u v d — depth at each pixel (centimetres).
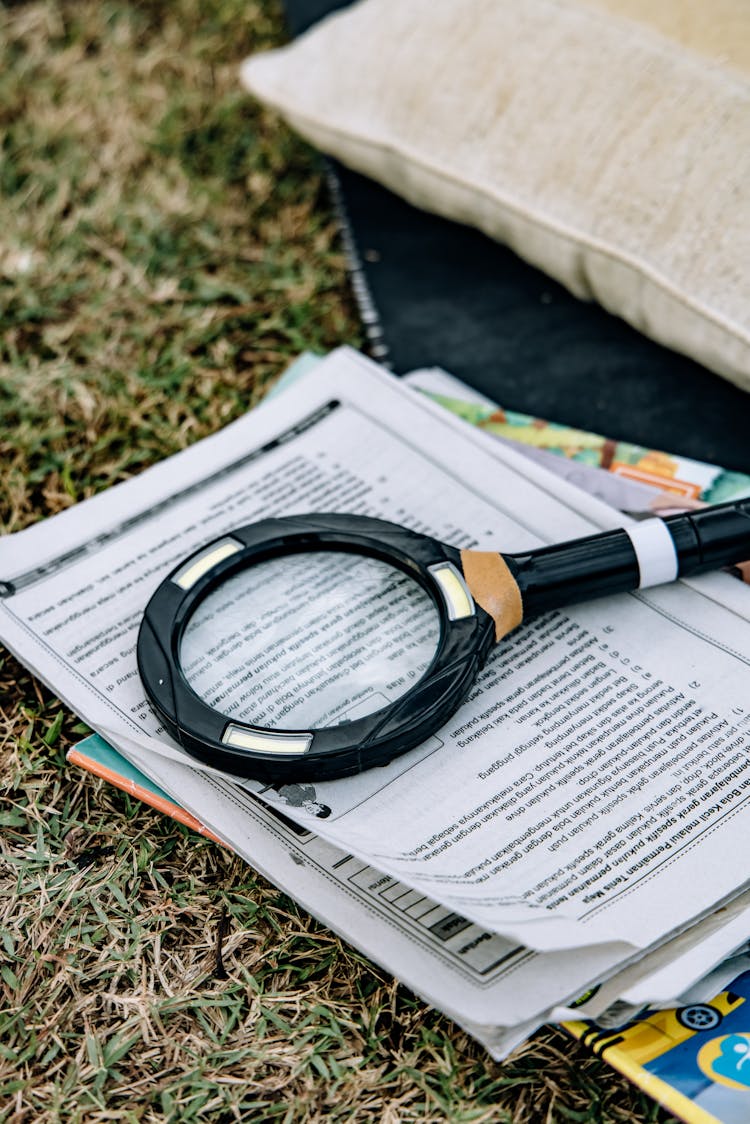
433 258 123
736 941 64
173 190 134
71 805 79
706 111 101
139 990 69
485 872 67
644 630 81
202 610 79
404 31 120
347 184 133
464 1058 66
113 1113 64
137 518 91
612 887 67
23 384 112
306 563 82
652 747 74
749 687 77
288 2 149
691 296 99
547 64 111
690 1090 60
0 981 71
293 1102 65
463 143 115
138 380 112
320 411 99
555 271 113
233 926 72
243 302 120
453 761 74
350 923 66
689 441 103
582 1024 63
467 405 104
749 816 70
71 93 148
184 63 151
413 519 90
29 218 131
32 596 85
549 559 79
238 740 70
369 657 76
